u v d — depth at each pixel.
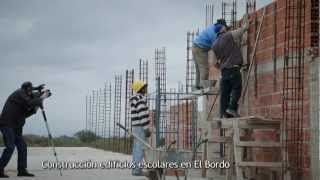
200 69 15.48
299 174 11.38
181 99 18.48
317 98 10.75
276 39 12.44
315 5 11.10
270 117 12.55
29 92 16.38
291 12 11.75
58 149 34.94
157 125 19.03
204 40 15.25
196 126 17.94
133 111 15.15
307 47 11.19
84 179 15.15
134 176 15.81
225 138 12.83
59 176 16.02
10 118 15.73
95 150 34.19
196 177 15.54
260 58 13.20
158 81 20.19
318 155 10.67
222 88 13.38
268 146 11.88
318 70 10.73
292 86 11.66
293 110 11.62
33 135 41.16
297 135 11.47
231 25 15.27
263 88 13.02
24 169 16.00
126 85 29.95
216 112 15.84
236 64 13.23
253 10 13.74
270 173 12.40
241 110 14.10
